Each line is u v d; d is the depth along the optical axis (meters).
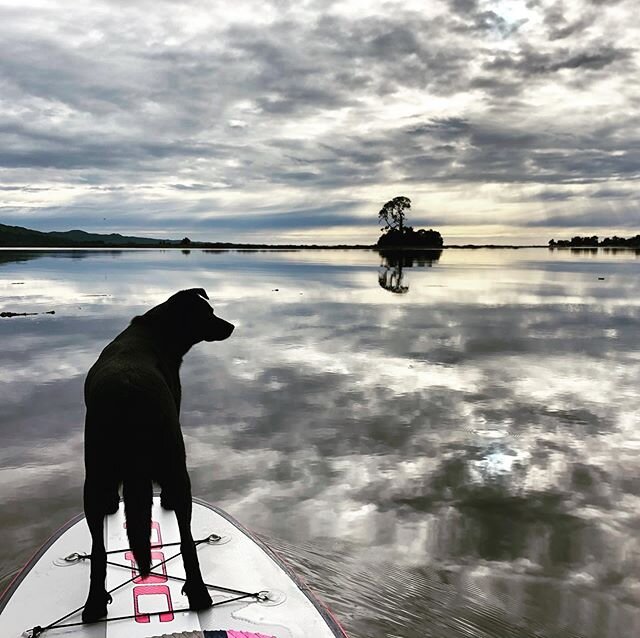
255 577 1.54
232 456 2.57
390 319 6.38
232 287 10.23
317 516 2.06
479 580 1.71
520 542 1.91
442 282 11.57
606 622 1.54
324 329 5.72
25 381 3.72
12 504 2.13
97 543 1.35
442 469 2.45
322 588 1.66
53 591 1.46
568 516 2.08
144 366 1.46
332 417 3.07
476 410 3.20
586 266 18.91
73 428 2.89
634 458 2.57
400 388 3.61
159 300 7.90
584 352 4.68
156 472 1.35
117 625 1.33
